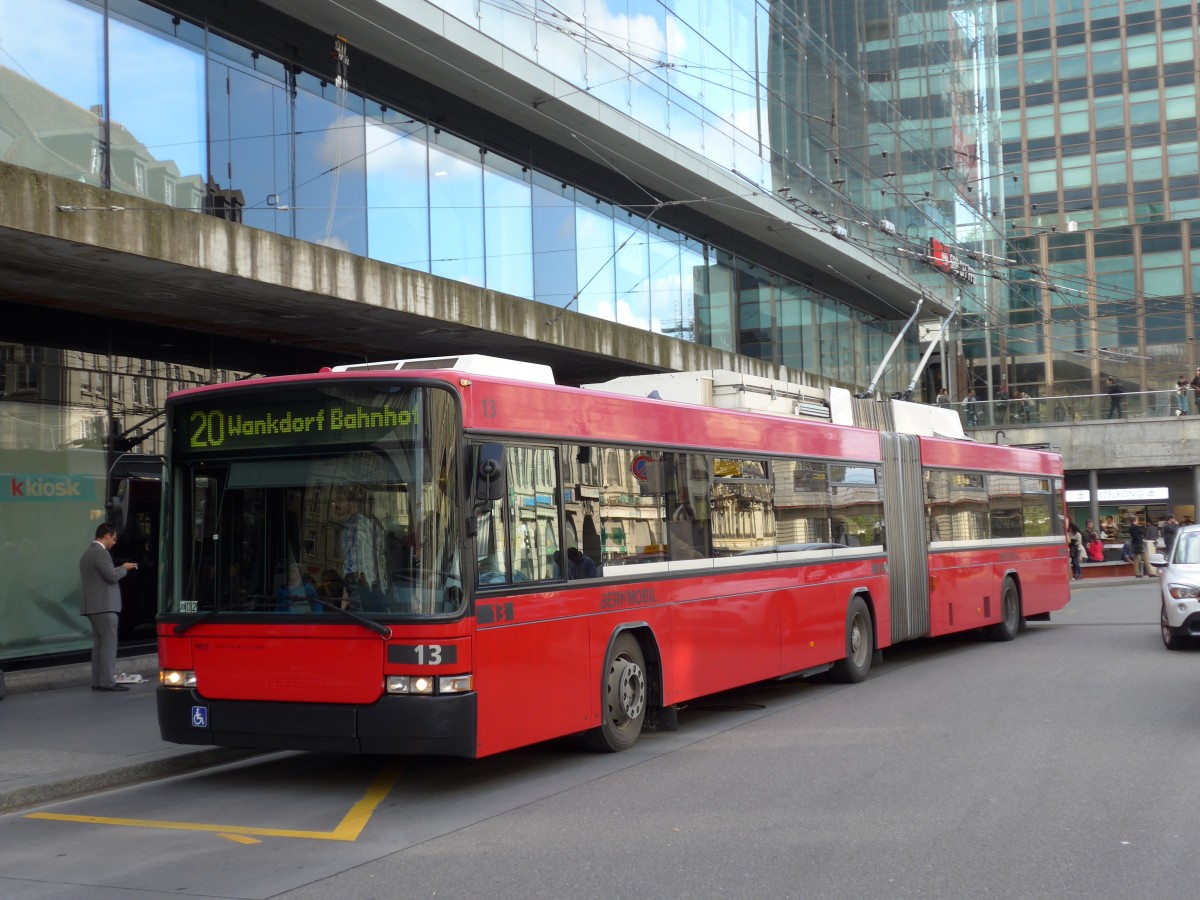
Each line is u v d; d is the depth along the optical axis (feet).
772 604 40.55
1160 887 18.90
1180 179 225.97
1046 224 232.53
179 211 42.16
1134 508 150.00
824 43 106.32
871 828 22.99
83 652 48.91
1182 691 41.09
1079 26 233.76
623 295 77.71
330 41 54.49
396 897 19.20
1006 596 62.80
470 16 57.72
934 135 134.10
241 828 24.49
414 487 26.09
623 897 18.89
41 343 47.91
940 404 142.61
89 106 43.57
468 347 62.59
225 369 55.77
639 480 33.63
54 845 23.44
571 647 29.81
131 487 51.01
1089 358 201.67
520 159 67.87
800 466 43.75
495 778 29.37
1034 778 27.30
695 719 38.93
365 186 56.18
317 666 26.18
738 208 87.81
